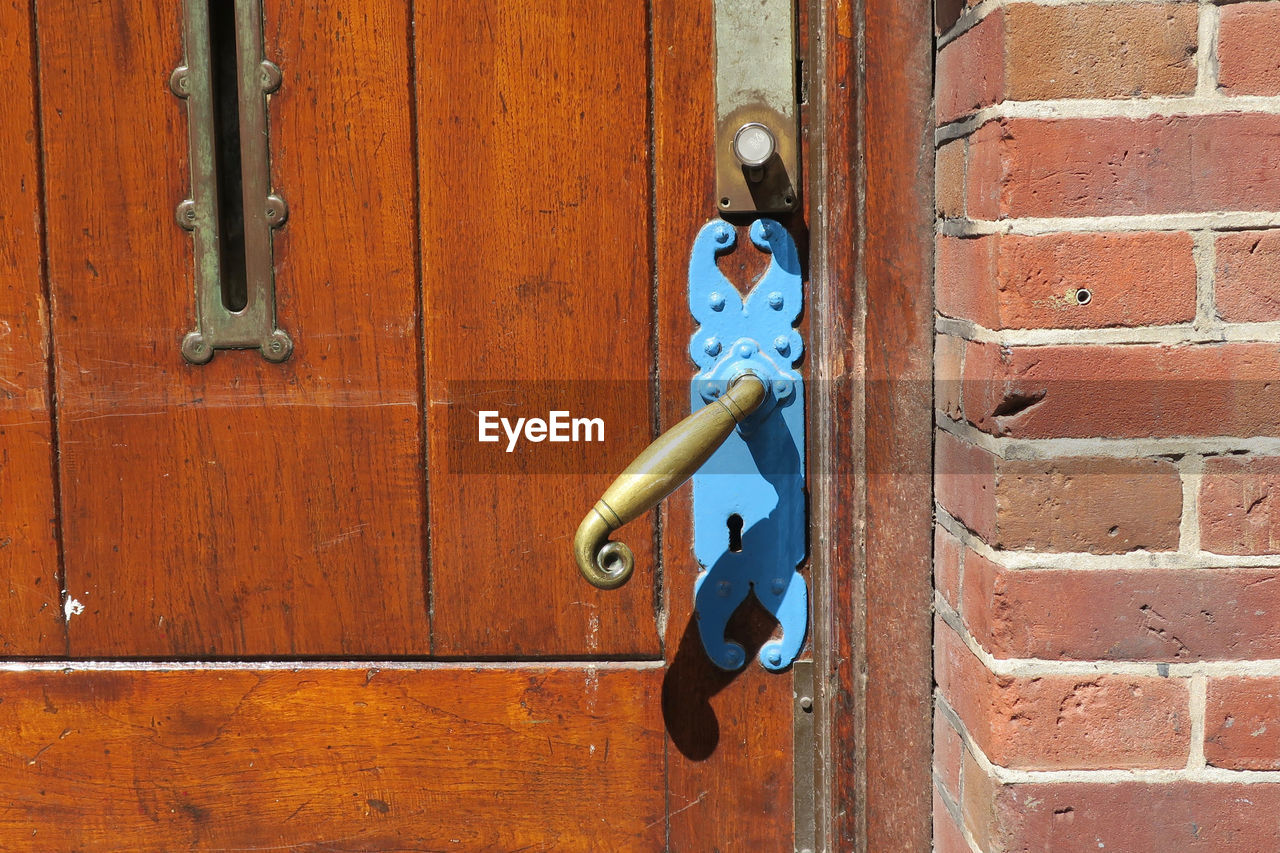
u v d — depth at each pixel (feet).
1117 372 4.86
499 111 5.41
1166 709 4.90
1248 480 4.86
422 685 5.50
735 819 5.49
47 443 5.47
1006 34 4.85
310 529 5.49
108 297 5.45
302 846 5.52
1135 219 4.85
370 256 5.44
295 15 5.40
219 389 5.47
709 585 5.47
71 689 5.50
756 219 5.43
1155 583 4.89
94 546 5.49
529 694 5.49
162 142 5.42
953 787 5.16
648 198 5.42
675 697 5.49
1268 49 4.83
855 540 5.30
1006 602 4.91
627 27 5.40
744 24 5.38
